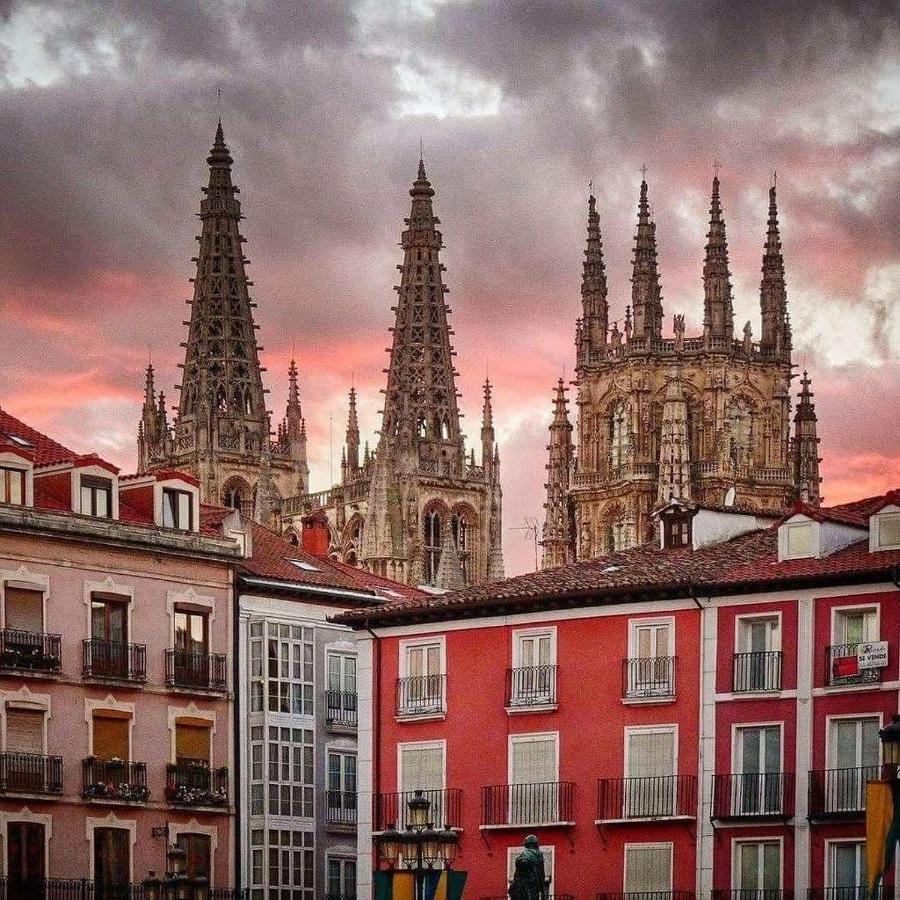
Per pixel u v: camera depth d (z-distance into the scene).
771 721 100.75
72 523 109.00
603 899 103.00
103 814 108.62
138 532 111.50
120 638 110.75
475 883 106.06
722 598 102.56
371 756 109.88
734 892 99.88
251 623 117.00
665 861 102.00
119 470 115.19
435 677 108.75
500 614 107.50
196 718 112.81
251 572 117.38
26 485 108.50
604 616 105.19
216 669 113.75
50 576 108.44
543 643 106.50
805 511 102.75
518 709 106.06
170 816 110.88
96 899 107.56
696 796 101.75
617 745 103.88
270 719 116.88
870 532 100.94
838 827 98.12
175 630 112.88
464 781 107.25
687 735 102.50
